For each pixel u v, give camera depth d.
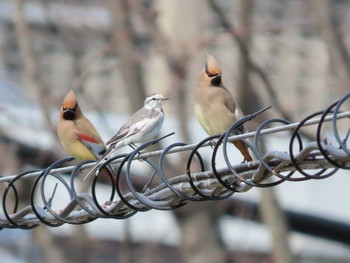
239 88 19.55
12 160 19.42
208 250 20.62
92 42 23.34
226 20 19.89
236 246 21.16
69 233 21.08
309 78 26.19
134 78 20.75
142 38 22.91
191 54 20.41
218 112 10.53
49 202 9.61
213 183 8.68
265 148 18.05
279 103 19.11
